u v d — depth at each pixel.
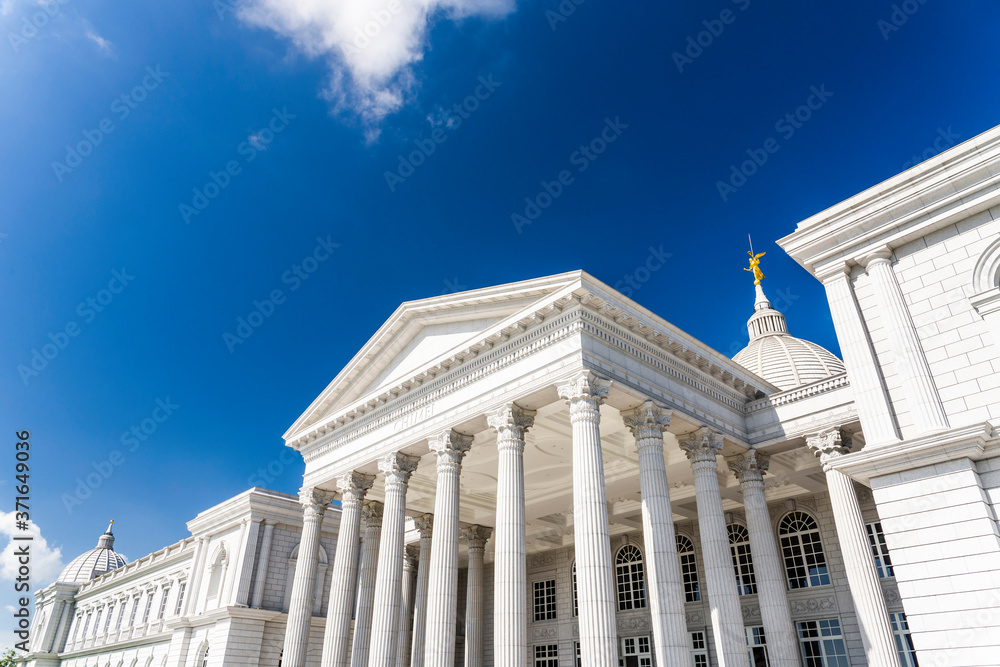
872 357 21.30
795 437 31.05
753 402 33.47
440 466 29.98
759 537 30.67
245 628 47.56
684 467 37.66
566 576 50.41
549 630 49.81
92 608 81.81
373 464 34.81
